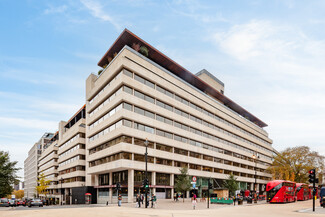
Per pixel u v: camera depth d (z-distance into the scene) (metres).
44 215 15.25
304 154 73.38
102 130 49.62
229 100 78.50
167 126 50.12
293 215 18.70
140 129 44.84
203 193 58.84
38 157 131.62
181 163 53.84
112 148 44.31
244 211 22.53
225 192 46.00
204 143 61.62
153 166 46.31
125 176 44.81
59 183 84.19
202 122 61.53
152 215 16.25
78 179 66.00
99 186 52.75
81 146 67.19
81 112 70.25
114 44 49.97
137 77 45.59
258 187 90.44
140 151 44.09
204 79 74.50
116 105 44.34
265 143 99.38
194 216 16.02
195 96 59.72
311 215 18.86
